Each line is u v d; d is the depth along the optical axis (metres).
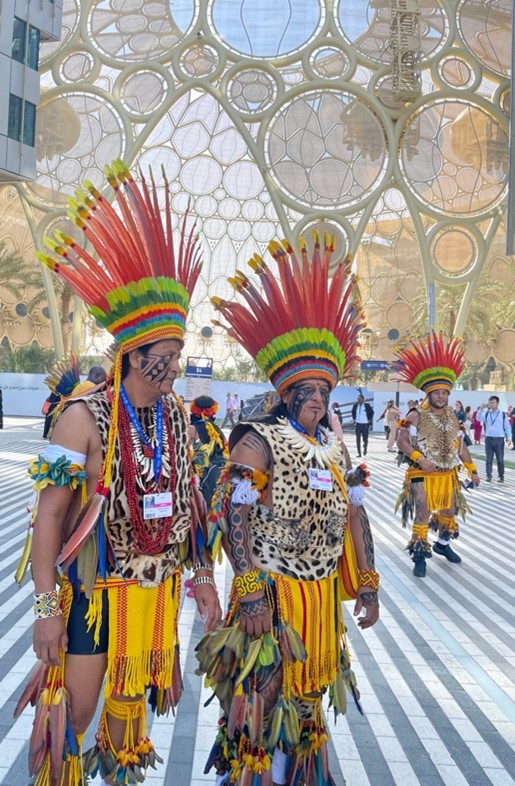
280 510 2.63
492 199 42.38
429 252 42.25
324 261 2.80
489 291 44.97
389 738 3.50
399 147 41.84
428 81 44.59
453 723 3.68
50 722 2.29
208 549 2.68
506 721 3.71
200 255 2.70
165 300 2.46
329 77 41.94
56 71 42.56
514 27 20.61
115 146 41.88
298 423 2.76
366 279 46.12
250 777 2.49
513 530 9.67
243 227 48.12
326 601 2.68
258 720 2.49
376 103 41.12
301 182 41.22
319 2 42.06
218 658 2.62
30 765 2.28
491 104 41.94
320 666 2.63
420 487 6.95
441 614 5.64
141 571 2.43
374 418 36.16
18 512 9.84
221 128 45.84
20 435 24.12
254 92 41.56
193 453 2.71
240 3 41.88
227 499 2.61
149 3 42.88
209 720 3.62
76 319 41.62
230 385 39.34
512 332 45.31
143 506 2.43
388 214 45.41
